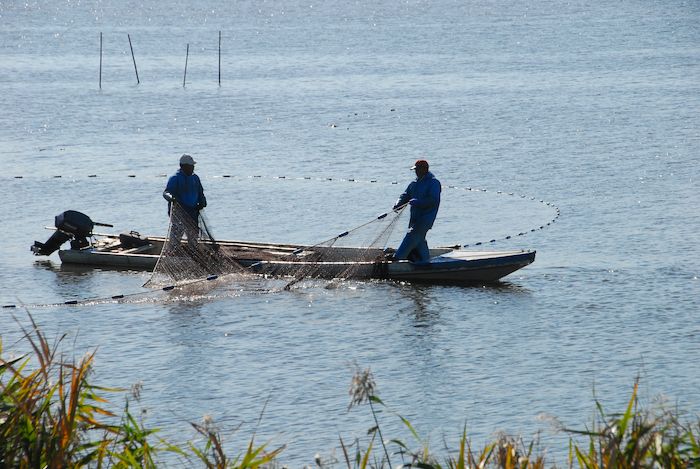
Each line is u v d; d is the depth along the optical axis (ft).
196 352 209.67
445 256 271.28
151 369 199.11
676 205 350.02
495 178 419.74
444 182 417.28
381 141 523.29
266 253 278.67
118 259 282.77
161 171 446.19
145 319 233.14
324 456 158.30
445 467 149.48
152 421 172.35
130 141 537.24
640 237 305.73
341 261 274.16
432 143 513.45
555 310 235.61
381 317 233.55
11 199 383.24
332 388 188.24
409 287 259.39
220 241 295.48
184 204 271.28
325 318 233.14
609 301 241.35
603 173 417.28
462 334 220.02
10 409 102.78
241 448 161.48
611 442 98.07
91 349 211.61
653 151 465.06
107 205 372.99
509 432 165.68
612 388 185.26
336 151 498.28
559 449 157.99
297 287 260.21
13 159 477.77
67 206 371.15
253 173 442.09
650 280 257.96
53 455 99.50
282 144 522.06
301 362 203.21
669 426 109.70
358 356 206.49
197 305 244.01
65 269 282.97
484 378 192.34
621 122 556.10
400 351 209.05
